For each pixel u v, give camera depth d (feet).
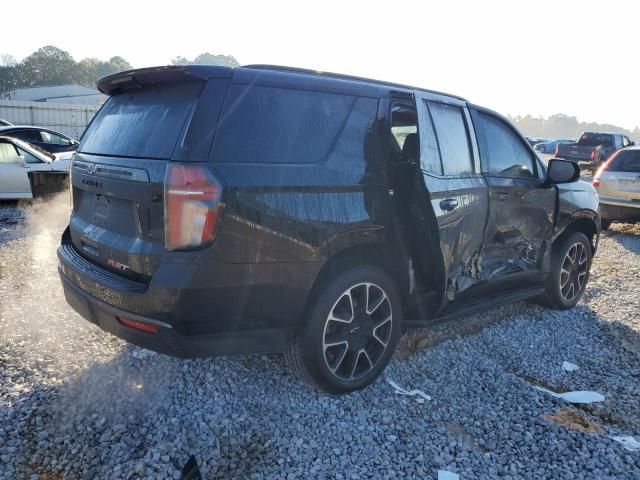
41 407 10.11
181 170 8.74
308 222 9.89
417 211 11.73
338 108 10.87
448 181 12.37
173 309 8.87
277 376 11.80
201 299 8.97
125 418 9.93
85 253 11.30
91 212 11.27
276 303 9.78
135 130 10.18
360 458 9.32
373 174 11.07
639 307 18.21
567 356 14.16
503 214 14.23
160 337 9.13
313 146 10.34
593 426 10.69
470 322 16.08
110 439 9.32
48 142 49.65
